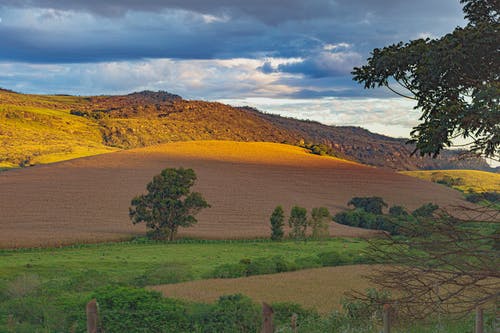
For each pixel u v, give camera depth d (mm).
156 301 32125
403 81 11914
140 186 157500
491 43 10516
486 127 9992
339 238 119312
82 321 30531
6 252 98125
